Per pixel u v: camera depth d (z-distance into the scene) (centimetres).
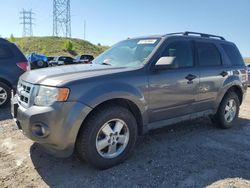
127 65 443
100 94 359
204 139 518
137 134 418
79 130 362
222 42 598
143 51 459
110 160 383
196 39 530
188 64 493
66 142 344
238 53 636
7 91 724
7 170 376
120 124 391
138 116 422
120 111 384
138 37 521
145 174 372
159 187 342
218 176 373
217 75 543
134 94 395
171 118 468
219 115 574
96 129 364
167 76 444
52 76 366
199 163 410
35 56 2130
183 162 412
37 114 342
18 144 464
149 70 423
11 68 718
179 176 369
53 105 338
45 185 341
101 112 368
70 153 354
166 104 448
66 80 349
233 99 596
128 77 397
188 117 498
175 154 441
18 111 376
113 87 373
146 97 416
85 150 363
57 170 379
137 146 470
